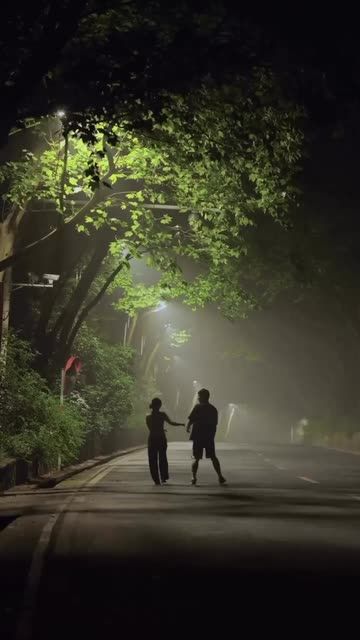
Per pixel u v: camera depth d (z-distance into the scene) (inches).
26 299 1502.2
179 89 776.9
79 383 1718.8
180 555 508.7
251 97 888.9
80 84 741.9
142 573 450.9
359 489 994.1
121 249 1443.2
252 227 1606.8
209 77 844.0
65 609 366.3
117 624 339.0
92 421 1707.7
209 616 354.3
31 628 330.6
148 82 753.0
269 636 322.0
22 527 640.4
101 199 1072.2
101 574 448.1
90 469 1409.9
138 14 817.5
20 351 1143.0
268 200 1069.1
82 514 722.8
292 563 481.1
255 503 817.5
